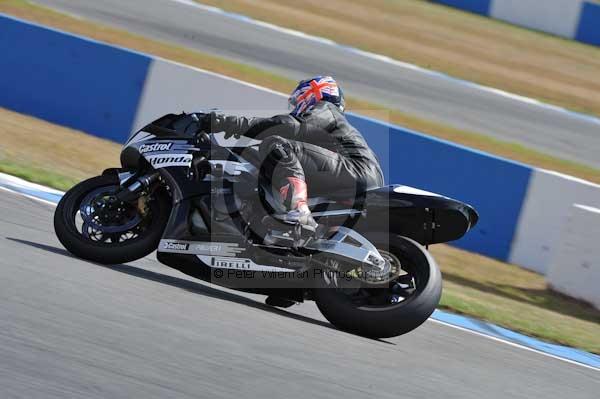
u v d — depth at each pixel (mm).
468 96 59406
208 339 14266
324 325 17703
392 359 15820
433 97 57312
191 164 17859
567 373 18328
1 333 12289
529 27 79062
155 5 66688
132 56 36875
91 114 37344
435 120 52250
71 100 37594
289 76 54281
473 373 16172
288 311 18641
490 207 32906
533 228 32250
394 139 34000
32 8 58812
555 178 32031
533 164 47688
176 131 18406
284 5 74875
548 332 23000
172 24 61969
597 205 31516
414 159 33812
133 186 17859
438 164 33531
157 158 18016
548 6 78250
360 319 17000
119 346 12898
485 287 28219
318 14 73688
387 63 63281
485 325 22188
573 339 22922
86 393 10906
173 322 14812
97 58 37281
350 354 15477
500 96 61031
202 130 18094
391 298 17297
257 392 12211
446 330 19891
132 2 66250
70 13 59625
